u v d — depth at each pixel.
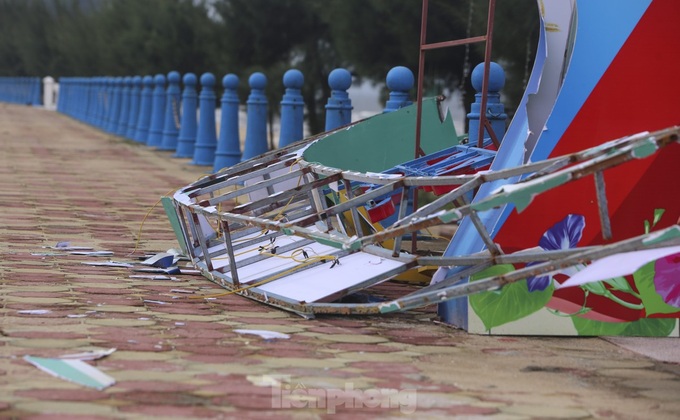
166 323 8.87
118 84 46.50
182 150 31.73
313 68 34.47
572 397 6.93
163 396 6.53
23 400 6.29
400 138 13.44
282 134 21.75
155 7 50.03
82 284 10.60
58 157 29.38
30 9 107.12
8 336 8.02
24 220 15.62
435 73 24.39
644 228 8.80
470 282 8.53
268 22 34.34
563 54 9.48
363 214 11.38
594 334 8.92
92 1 88.56
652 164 8.74
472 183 8.52
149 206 18.42
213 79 28.77
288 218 11.99
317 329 8.91
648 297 8.94
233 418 6.12
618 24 8.88
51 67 98.75
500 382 7.28
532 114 9.38
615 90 8.84
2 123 51.47
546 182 7.47
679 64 8.77
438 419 6.29
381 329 9.03
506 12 19.55
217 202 11.16
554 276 8.87
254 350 7.98
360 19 25.00
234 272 10.45
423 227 8.31
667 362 8.09
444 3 22.44
